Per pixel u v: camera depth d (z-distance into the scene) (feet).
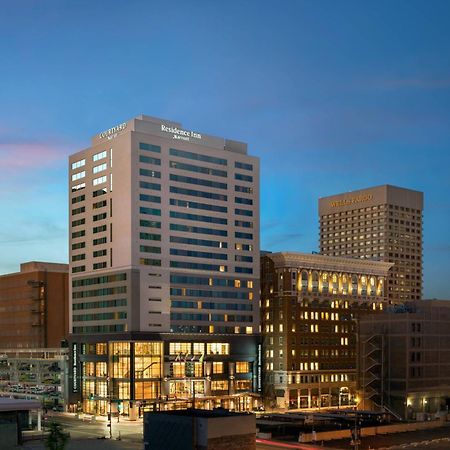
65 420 565.53
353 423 482.69
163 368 620.08
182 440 281.54
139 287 619.67
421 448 402.93
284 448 393.09
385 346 644.27
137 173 629.10
